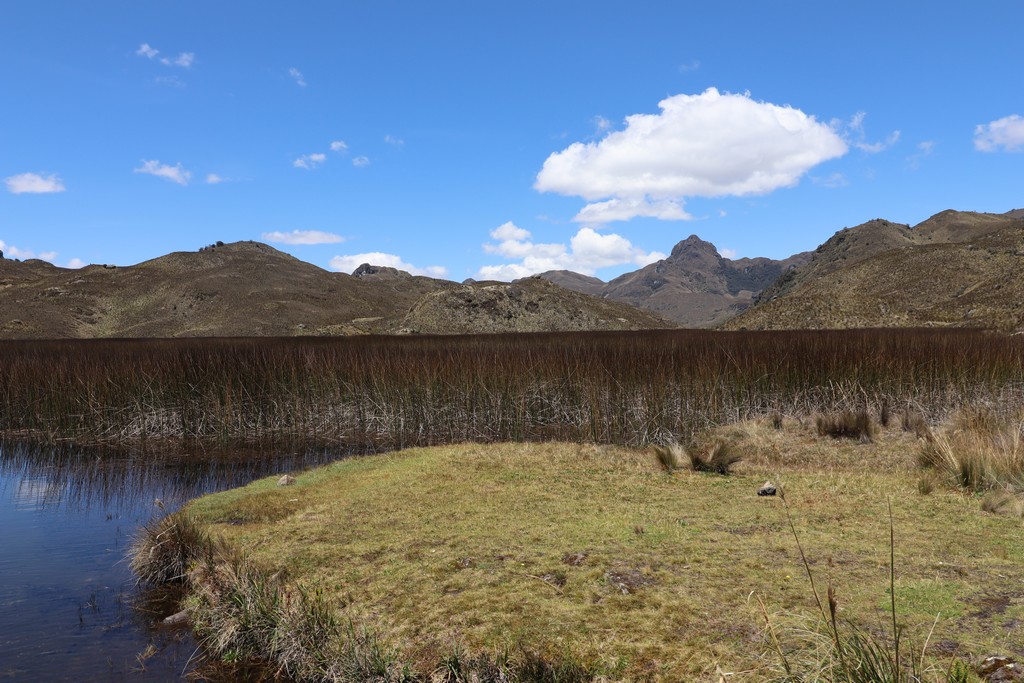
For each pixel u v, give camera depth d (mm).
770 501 6652
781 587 4301
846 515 6039
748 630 3729
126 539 6930
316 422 13656
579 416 12836
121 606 5250
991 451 7367
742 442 10188
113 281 108812
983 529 5520
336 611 4453
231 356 15594
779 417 11273
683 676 3354
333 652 4004
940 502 6477
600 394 12875
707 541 5312
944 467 7730
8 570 6023
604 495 7027
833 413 10906
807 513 6137
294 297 101562
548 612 4168
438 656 3799
